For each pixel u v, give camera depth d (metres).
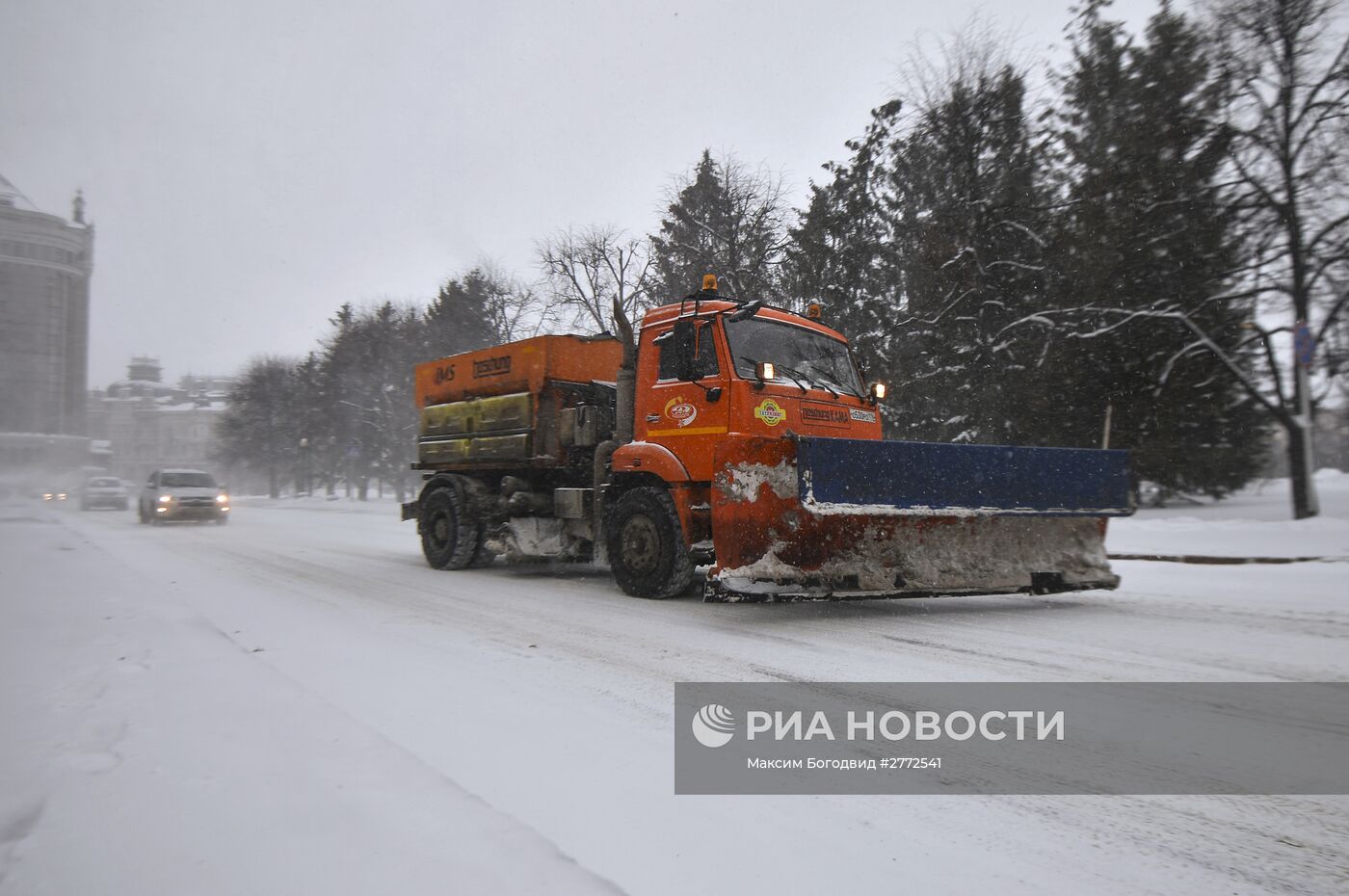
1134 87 17.27
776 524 6.25
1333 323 14.32
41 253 84.62
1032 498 6.90
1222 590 7.92
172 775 2.93
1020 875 2.34
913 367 20.33
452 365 10.53
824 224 23.42
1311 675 4.54
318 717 3.67
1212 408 17.38
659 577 7.43
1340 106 14.15
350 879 2.20
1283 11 14.16
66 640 5.30
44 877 2.19
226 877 2.20
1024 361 18.67
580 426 8.73
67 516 26.23
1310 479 14.42
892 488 6.22
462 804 2.72
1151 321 16.44
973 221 19.92
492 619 6.52
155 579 9.05
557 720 3.76
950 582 6.54
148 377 129.88
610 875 2.28
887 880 2.30
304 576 9.59
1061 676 4.54
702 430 7.02
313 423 51.09
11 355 82.00
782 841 2.54
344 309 48.47
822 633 5.84
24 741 3.26
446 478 10.47
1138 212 16.53
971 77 21.03
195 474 22.42
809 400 7.22
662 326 7.57
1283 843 2.56
